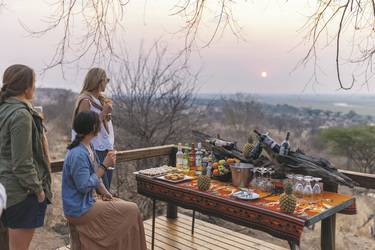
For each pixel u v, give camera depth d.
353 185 3.24
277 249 4.04
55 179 10.00
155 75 9.42
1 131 2.55
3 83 2.66
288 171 3.43
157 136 9.70
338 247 5.82
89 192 2.88
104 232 2.85
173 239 4.29
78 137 2.87
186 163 4.18
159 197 3.72
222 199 3.12
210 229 4.60
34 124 2.64
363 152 15.20
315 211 2.82
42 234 6.28
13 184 2.54
